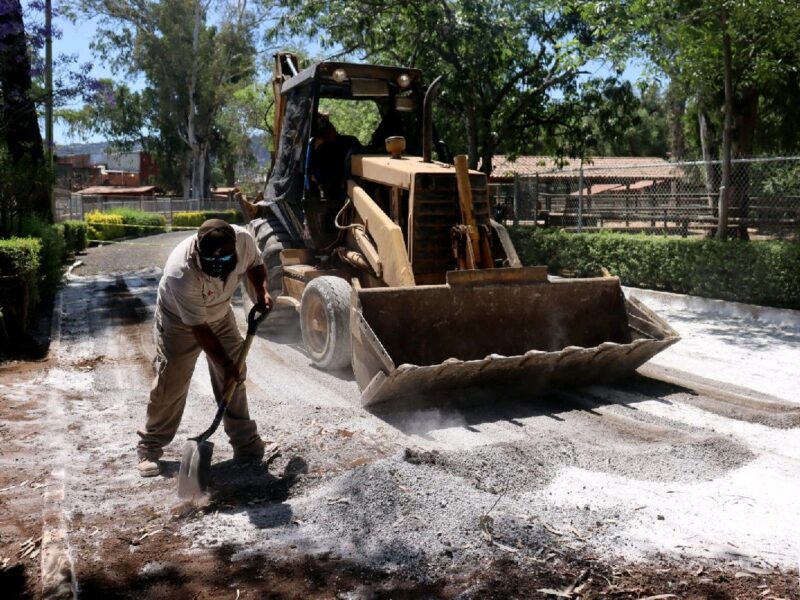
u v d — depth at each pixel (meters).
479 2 14.84
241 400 4.61
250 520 3.82
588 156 18.20
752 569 3.31
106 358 7.59
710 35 10.83
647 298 11.95
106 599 3.08
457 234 6.54
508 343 6.30
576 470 4.45
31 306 9.38
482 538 3.56
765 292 10.34
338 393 6.25
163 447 4.95
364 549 3.49
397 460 4.40
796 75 14.39
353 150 7.73
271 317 8.29
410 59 15.59
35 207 13.96
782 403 5.85
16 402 5.94
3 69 13.35
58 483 4.27
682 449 4.76
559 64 14.86
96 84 13.98
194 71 46.41
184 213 39.28
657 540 3.58
